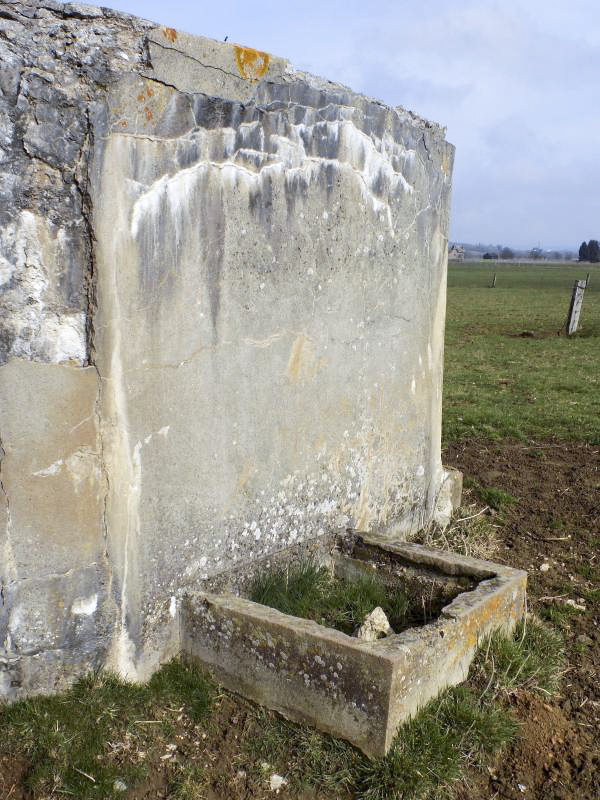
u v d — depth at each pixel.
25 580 3.07
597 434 8.58
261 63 3.50
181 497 3.47
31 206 2.85
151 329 3.19
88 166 2.89
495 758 3.18
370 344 4.57
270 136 3.58
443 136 5.06
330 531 4.48
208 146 3.28
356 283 4.36
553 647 3.91
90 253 2.97
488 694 3.46
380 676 2.96
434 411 5.43
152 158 3.07
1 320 2.85
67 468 3.06
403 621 4.00
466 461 7.62
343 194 4.13
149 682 3.42
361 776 2.97
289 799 2.89
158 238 3.15
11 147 2.78
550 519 5.95
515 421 9.32
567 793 3.01
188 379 3.39
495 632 3.77
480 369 14.38
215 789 2.93
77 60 2.84
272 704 3.30
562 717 3.47
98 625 3.26
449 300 34.72
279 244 3.75
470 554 5.12
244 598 3.79
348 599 4.14
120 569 3.27
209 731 3.20
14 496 2.98
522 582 3.98
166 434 3.34
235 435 3.69
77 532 3.12
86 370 3.04
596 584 4.88
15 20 2.76
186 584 3.57
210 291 3.42
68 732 3.03
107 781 2.85
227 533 3.74
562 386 12.13
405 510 5.21
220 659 3.46
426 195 4.93
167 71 3.07
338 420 4.40
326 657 3.10
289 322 3.90
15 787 2.84
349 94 4.05
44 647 3.16
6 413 2.90
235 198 3.46
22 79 2.76
